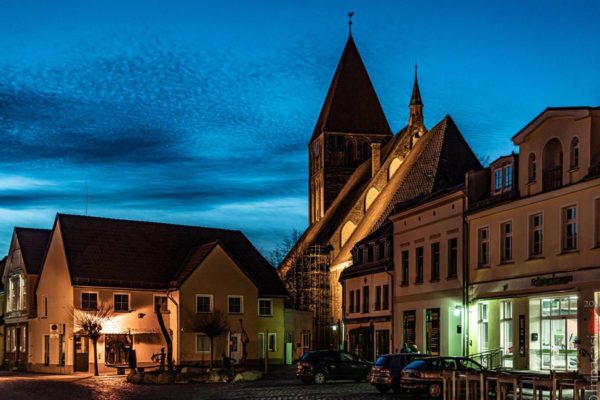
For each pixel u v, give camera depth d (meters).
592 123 36.69
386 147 110.19
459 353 46.44
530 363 39.50
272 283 71.31
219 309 66.19
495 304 43.00
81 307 64.19
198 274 65.81
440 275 48.84
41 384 47.78
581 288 35.88
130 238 70.19
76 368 63.31
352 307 63.28
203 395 37.72
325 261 98.25
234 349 66.44
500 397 27.64
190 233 74.00
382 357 37.75
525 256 40.59
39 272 73.06
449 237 47.91
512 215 41.94
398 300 54.47
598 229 35.62
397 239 55.16
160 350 65.56
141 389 42.72
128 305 65.75
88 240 68.19
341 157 119.50
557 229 38.25
